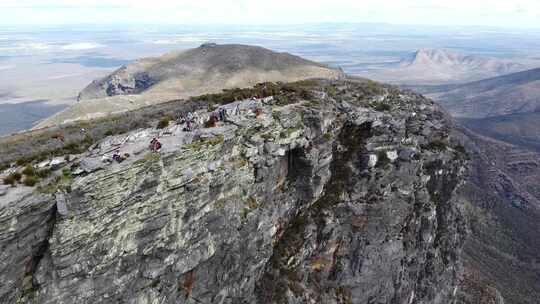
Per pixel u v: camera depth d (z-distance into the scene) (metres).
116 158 41.34
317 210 67.81
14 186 37.16
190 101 76.38
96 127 68.25
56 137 63.75
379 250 70.81
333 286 67.38
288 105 66.25
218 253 51.72
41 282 36.16
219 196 50.97
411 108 88.81
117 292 40.97
